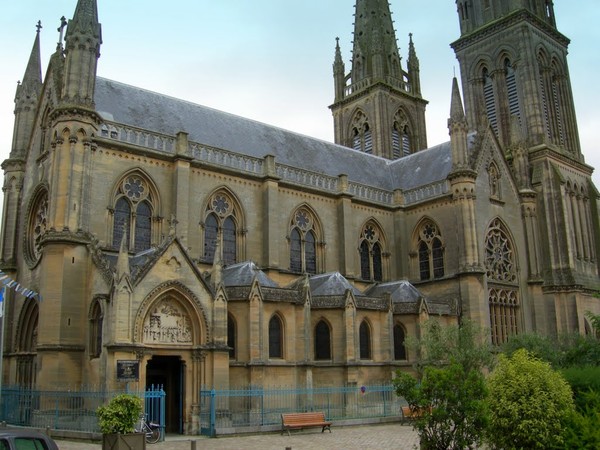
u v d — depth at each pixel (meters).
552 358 54.44
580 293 77.50
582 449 22.55
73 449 33.31
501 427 24.61
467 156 70.56
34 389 46.06
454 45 98.25
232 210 61.19
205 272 53.97
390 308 59.12
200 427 43.31
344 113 106.31
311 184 68.44
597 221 88.12
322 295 56.44
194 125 64.75
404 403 55.41
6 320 56.16
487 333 57.03
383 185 81.62
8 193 61.12
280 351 52.59
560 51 95.50
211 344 45.31
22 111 63.53
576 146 91.88
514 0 91.38
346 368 54.12
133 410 29.52
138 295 42.44
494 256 73.25
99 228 51.16
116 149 53.09
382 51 103.56
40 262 51.62
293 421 42.31
